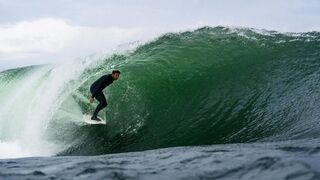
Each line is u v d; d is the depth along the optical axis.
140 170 4.29
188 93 11.72
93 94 10.66
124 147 10.30
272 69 12.09
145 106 11.46
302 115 9.70
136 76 12.15
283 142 6.80
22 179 4.00
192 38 14.17
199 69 12.53
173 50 13.60
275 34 13.98
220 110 10.87
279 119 9.85
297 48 13.09
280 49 13.12
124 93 11.70
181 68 12.63
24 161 5.56
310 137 8.24
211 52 13.32
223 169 4.13
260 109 10.49
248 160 4.38
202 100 11.37
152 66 12.59
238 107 10.80
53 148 11.25
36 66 15.87
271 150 5.19
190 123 10.67
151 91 11.78
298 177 3.49
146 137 10.54
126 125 11.05
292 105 10.24
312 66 11.94
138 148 10.13
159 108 11.37
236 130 9.95
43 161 5.48
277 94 10.88
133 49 14.03
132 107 11.44
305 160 4.07
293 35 13.86
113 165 4.67
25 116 13.05
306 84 11.06
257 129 9.72
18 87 14.80
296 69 11.95
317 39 13.44
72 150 10.82
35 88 13.80
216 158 4.78
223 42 13.83
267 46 13.36
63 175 4.16
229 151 5.48
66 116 11.67
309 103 10.12
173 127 10.68
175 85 12.04
